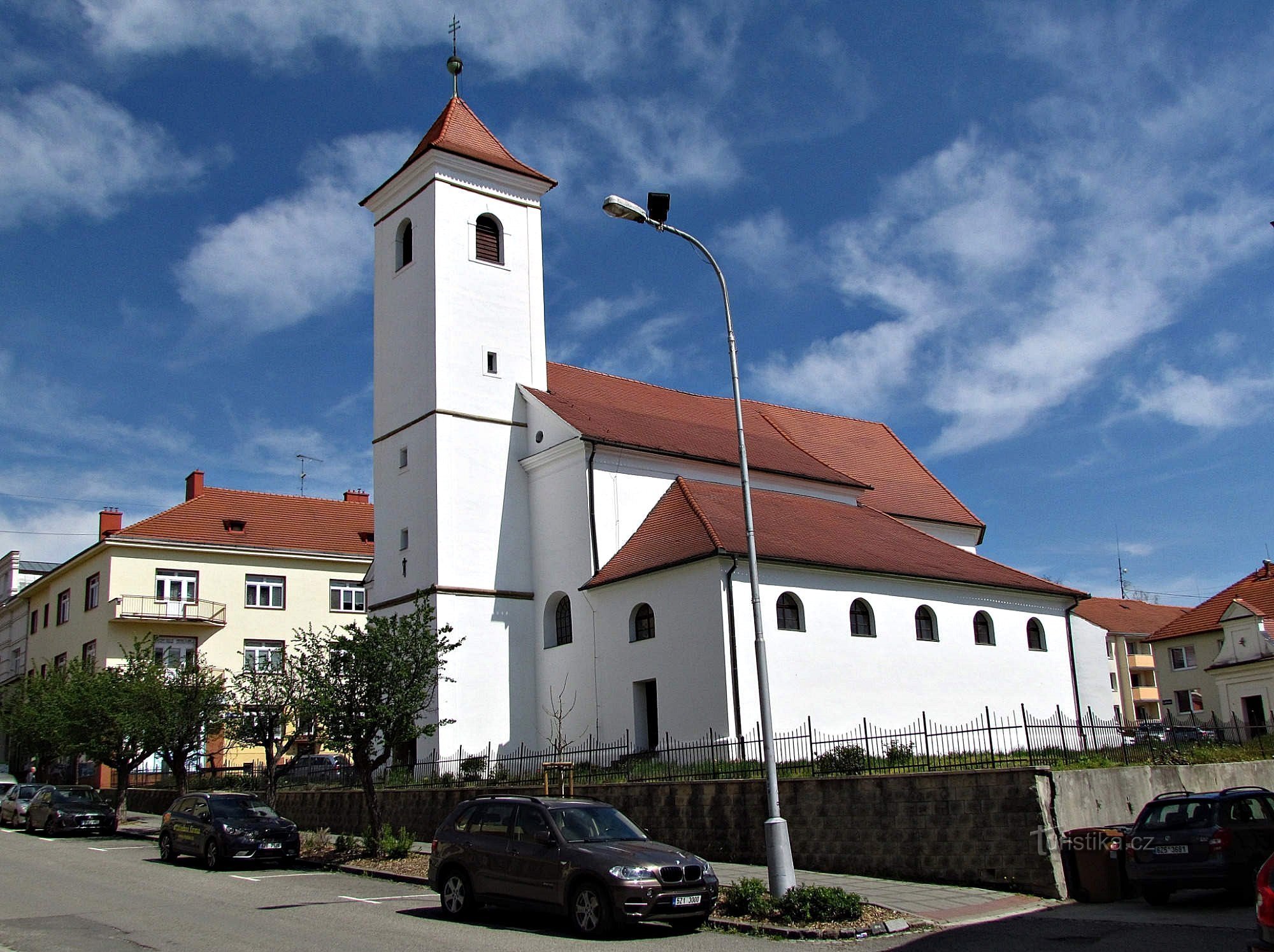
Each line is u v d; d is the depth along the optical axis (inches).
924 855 722.2
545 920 614.9
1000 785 695.7
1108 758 905.5
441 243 1401.3
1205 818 626.5
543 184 1513.3
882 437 1950.1
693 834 842.8
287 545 2080.5
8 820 1445.6
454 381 1373.0
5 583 2534.5
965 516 1782.7
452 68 1542.8
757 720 1108.5
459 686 1283.2
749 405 1801.2
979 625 1413.6
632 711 1197.1
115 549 1920.5
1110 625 2942.9
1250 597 1958.7
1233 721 1590.8
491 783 1037.2
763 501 1405.0
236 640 1994.3
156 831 1248.8
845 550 1300.4
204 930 569.9
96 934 559.2
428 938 543.2
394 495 1402.6
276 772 1106.1
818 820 779.4
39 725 1531.7
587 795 928.3
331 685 917.2
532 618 1364.4
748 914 598.2
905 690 1275.8
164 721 1325.0
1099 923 584.4
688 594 1152.8
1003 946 521.3
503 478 1390.3
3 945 527.8
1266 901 354.6
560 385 1501.0
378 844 909.2
